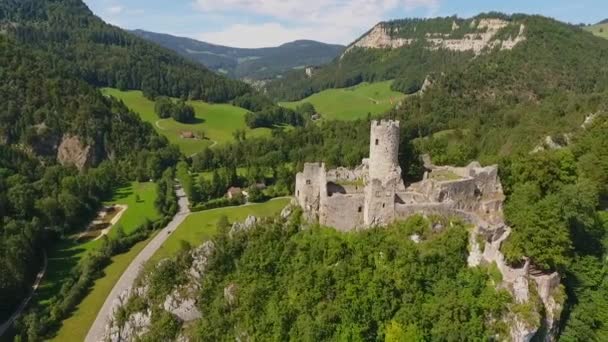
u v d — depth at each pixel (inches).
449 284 2677.2
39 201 5418.3
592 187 3307.1
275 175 6756.9
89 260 4394.7
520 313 2504.9
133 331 3223.4
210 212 5590.6
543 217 2723.9
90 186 6200.8
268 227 3351.4
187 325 3161.9
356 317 2662.4
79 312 3806.6
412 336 2539.4
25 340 3592.5
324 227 3080.7
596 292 2977.4
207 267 3292.3
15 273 4114.2
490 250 2701.8
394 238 2866.6
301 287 2871.6
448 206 2945.4
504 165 3681.1
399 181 3078.2
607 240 3208.7
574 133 5128.0
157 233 5049.2
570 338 2802.7
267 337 2829.7
